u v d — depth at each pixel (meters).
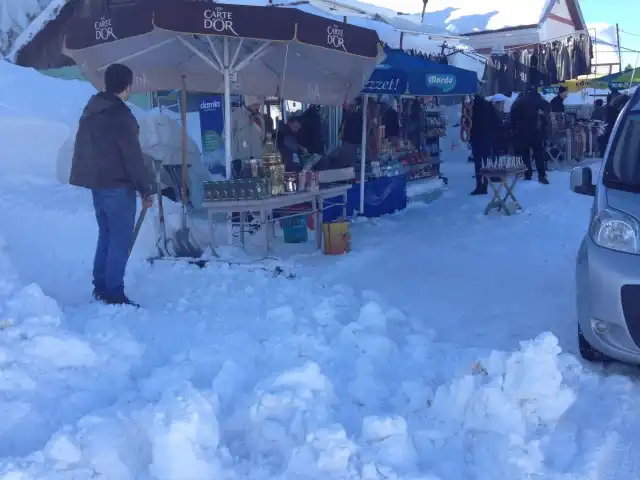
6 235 5.99
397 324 4.93
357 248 7.76
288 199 6.92
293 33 6.16
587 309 3.91
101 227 5.17
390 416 3.13
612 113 13.80
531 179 13.30
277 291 5.67
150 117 7.18
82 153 4.97
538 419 3.34
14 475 2.63
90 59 7.31
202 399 3.04
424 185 12.70
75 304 5.14
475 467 2.98
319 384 3.51
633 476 2.93
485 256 7.41
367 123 10.66
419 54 12.52
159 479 2.76
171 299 5.46
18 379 3.46
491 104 11.83
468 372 3.74
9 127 7.54
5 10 16.62
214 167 9.44
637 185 4.15
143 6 6.10
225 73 7.07
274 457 2.98
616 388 3.74
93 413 3.18
